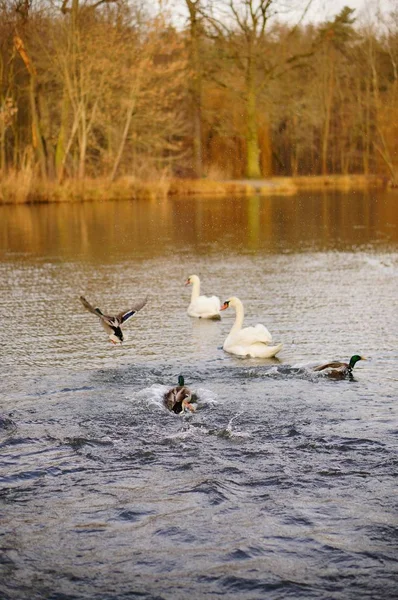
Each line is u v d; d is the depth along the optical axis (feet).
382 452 26.81
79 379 36.11
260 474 25.25
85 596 18.89
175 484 24.62
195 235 101.91
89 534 21.68
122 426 29.71
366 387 34.40
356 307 52.65
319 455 26.68
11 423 30.09
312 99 236.43
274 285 62.69
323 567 19.94
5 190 152.56
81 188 160.97
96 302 55.83
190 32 190.90
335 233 103.76
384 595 18.76
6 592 19.04
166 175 195.62
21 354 40.88
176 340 44.34
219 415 30.78
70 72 164.45
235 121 219.41
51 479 25.08
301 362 38.63
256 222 119.24
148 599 18.76
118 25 167.53
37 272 70.44
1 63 167.22
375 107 233.96
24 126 190.49
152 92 168.55
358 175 241.55
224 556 20.51
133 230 106.52
